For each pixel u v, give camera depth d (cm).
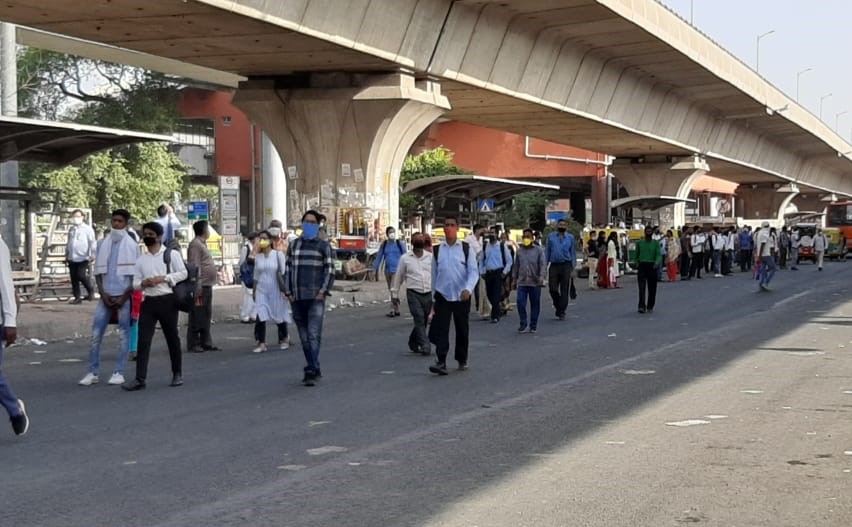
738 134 5997
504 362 1482
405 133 2945
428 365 1455
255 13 2070
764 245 3055
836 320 2102
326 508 686
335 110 2859
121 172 5062
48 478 779
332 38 2341
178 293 1247
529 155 6625
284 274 1636
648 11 3244
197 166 6538
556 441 909
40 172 4775
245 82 2948
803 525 640
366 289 2786
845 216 6912
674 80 4316
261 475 785
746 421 998
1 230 2761
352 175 2905
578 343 1727
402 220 4962
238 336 1894
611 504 692
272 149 4072
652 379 1293
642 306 2327
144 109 5625
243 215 6322
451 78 2925
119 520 661
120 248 1286
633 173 5622
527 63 3275
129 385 1230
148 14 2084
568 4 2820
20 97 5556
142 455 861
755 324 2028
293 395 1189
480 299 2262
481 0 2688
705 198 9375
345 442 912
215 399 1162
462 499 709
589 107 3875
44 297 2614
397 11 2514
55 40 3384
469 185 3588
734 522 647
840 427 964
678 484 747
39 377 1359
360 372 1387
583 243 4125
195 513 676
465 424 996
